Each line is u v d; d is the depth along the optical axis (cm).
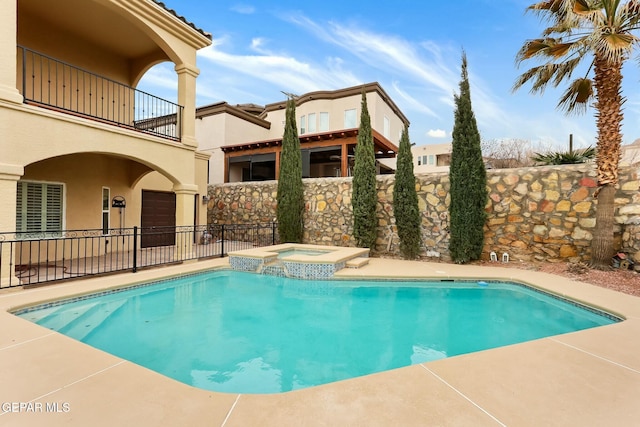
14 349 286
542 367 261
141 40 858
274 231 1123
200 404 205
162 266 726
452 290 598
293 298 562
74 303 488
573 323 450
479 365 265
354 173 925
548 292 530
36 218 753
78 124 597
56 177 789
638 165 625
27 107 522
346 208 1003
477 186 752
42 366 254
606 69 611
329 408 201
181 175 810
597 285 548
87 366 256
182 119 821
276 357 349
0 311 396
